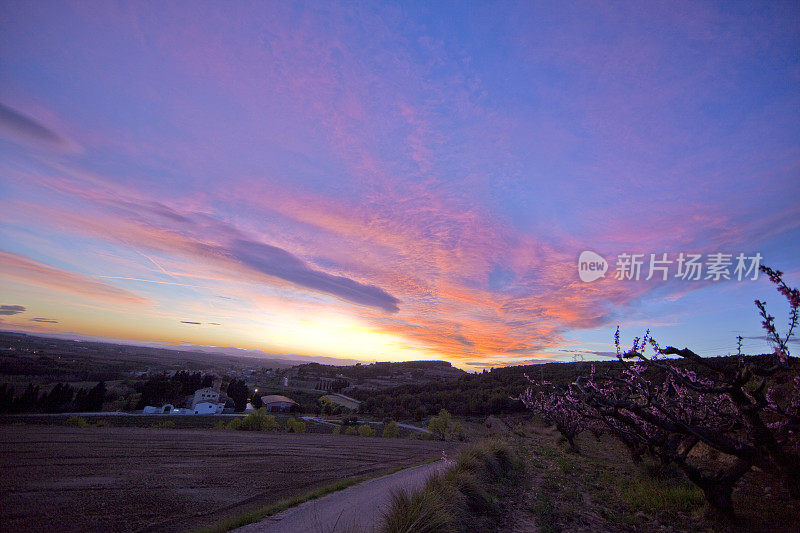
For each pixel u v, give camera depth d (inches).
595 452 820.6
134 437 951.0
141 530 336.5
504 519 330.0
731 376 282.2
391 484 515.8
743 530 267.7
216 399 4589.1
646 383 328.8
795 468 257.4
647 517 318.3
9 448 676.1
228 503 431.2
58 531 320.2
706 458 556.1
